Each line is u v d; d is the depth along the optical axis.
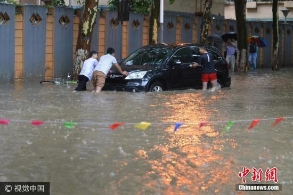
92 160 11.09
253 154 11.74
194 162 11.02
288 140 13.23
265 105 20.00
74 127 14.59
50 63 31.17
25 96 21.83
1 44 28.42
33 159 11.11
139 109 18.22
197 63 24.55
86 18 28.38
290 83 30.89
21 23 29.47
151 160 11.15
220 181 9.73
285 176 10.12
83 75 24.09
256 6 58.25
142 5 38.44
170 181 9.70
